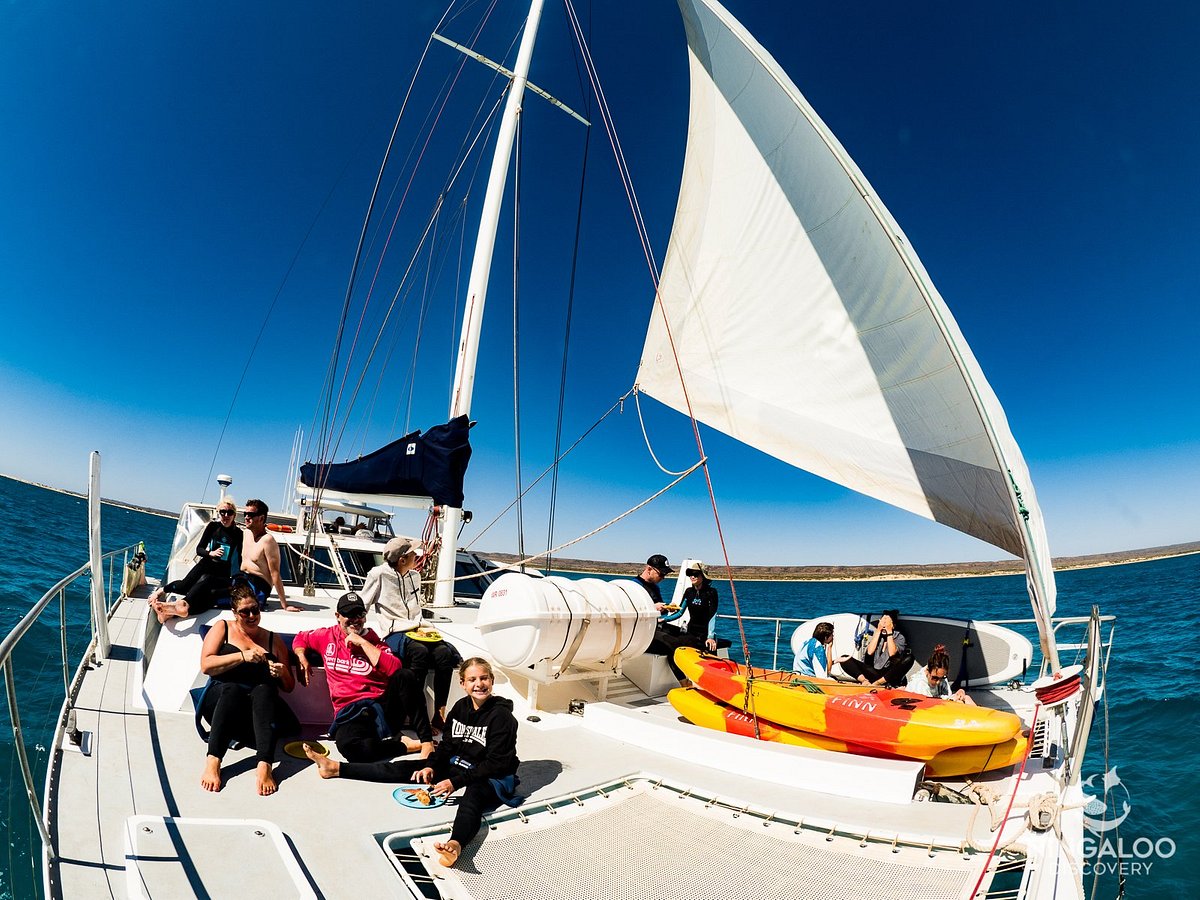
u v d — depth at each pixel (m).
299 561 8.30
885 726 4.81
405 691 4.70
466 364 7.66
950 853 3.53
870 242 5.99
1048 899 3.02
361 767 4.16
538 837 3.64
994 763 4.77
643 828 3.83
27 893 4.47
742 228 7.34
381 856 3.23
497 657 5.57
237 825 3.29
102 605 5.49
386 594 6.10
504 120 8.42
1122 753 9.29
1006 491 5.44
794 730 5.21
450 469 7.09
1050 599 5.26
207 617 5.34
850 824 3.80
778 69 6.28
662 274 8.40
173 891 2.67
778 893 3.15
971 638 7.47
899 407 6.23
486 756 3.83
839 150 5.91
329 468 7.68
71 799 3.39
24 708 7.57
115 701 4.74
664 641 6.85
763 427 7.41
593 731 5.46
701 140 7.72
